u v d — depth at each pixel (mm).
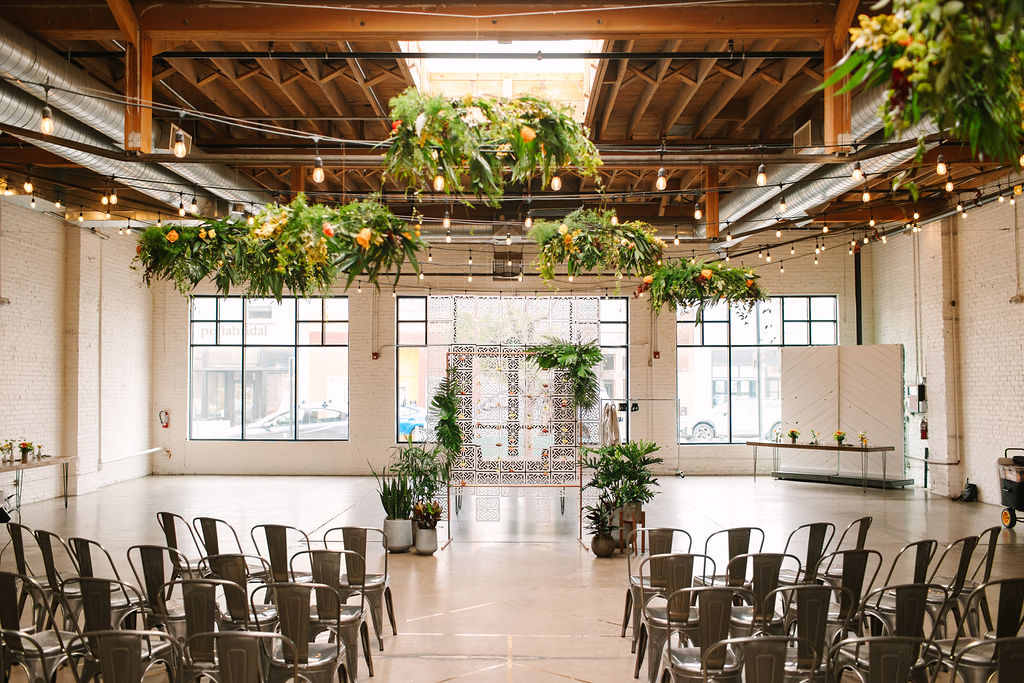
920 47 2420
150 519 11898
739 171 13633
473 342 10867
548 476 10625
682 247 17562
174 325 17625
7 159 10727
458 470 10680
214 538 6582
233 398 17766
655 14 6918
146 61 6969
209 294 17734
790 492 15031
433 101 4758
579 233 7922
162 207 12883
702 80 9148
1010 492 11203
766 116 11430
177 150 7996
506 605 7660
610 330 17969
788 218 12516
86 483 14688
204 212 12258
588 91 10133
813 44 8547
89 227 14445
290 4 6879
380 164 9125
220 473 17578
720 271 9148
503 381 10719
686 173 14711
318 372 17828
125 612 5633
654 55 8188
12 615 4840
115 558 9273
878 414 16250
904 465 16047
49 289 13883
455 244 17766
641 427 17750
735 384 18016
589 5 6875
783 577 6621
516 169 5145
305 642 4664
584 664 6023
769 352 18000
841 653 4852
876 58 2635
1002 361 13125
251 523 11594
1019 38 2531
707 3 6922
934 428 15000
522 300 10875
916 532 11070
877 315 17531
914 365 15789
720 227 14375
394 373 17672
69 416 14297
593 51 8844
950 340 14570
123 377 16203
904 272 16203
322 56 7996
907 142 7379
